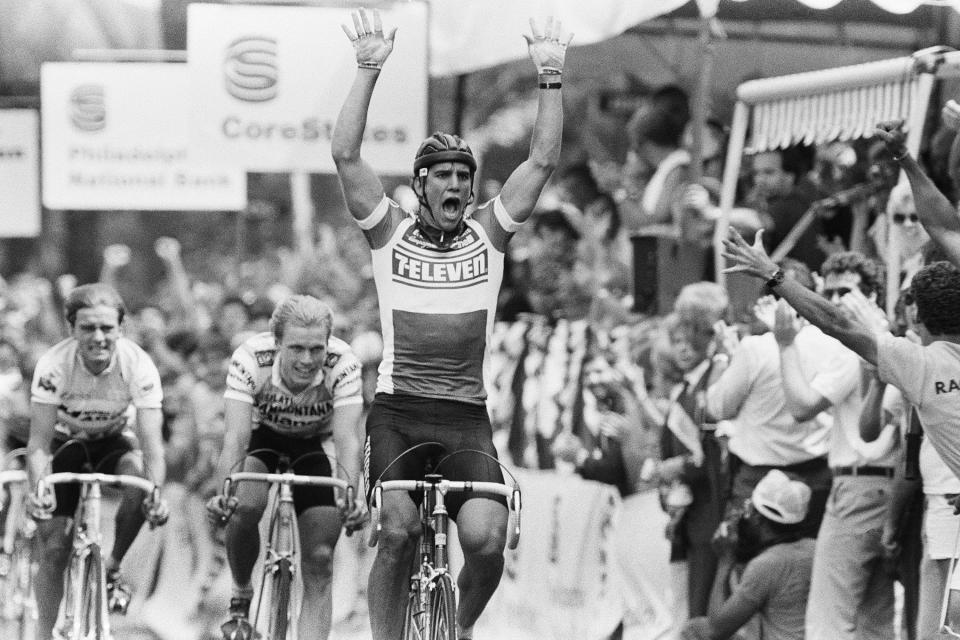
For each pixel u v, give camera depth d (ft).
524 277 115.55
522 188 64.18
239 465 74.43
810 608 76.18
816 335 79.05
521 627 99.09
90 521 80.69
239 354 76.13
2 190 126.52
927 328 60.54
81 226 235.40
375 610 62.49
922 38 108.06
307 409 77.00
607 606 93.40
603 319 105.09
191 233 240.12
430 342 63.52
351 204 63.82
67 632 79.82
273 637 72.74
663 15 109.29
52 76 112.57
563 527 96.78
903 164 61.52
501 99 186.70
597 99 135.44
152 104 112.47
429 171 63.26
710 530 85.71
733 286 97.81
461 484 60.44
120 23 116.67
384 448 62.59
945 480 67.41
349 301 146.92
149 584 111.55
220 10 101.40
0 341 130.62
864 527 74.49
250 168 101.86
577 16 96.43
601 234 118.93
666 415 88.53
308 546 76.38
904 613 75.92
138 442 88.22
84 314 81.41
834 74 88.84
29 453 82.12
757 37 113.39
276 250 184.85
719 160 112.16
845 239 96.27
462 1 100.99
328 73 101.19
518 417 101.55
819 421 79.82
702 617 84.17
